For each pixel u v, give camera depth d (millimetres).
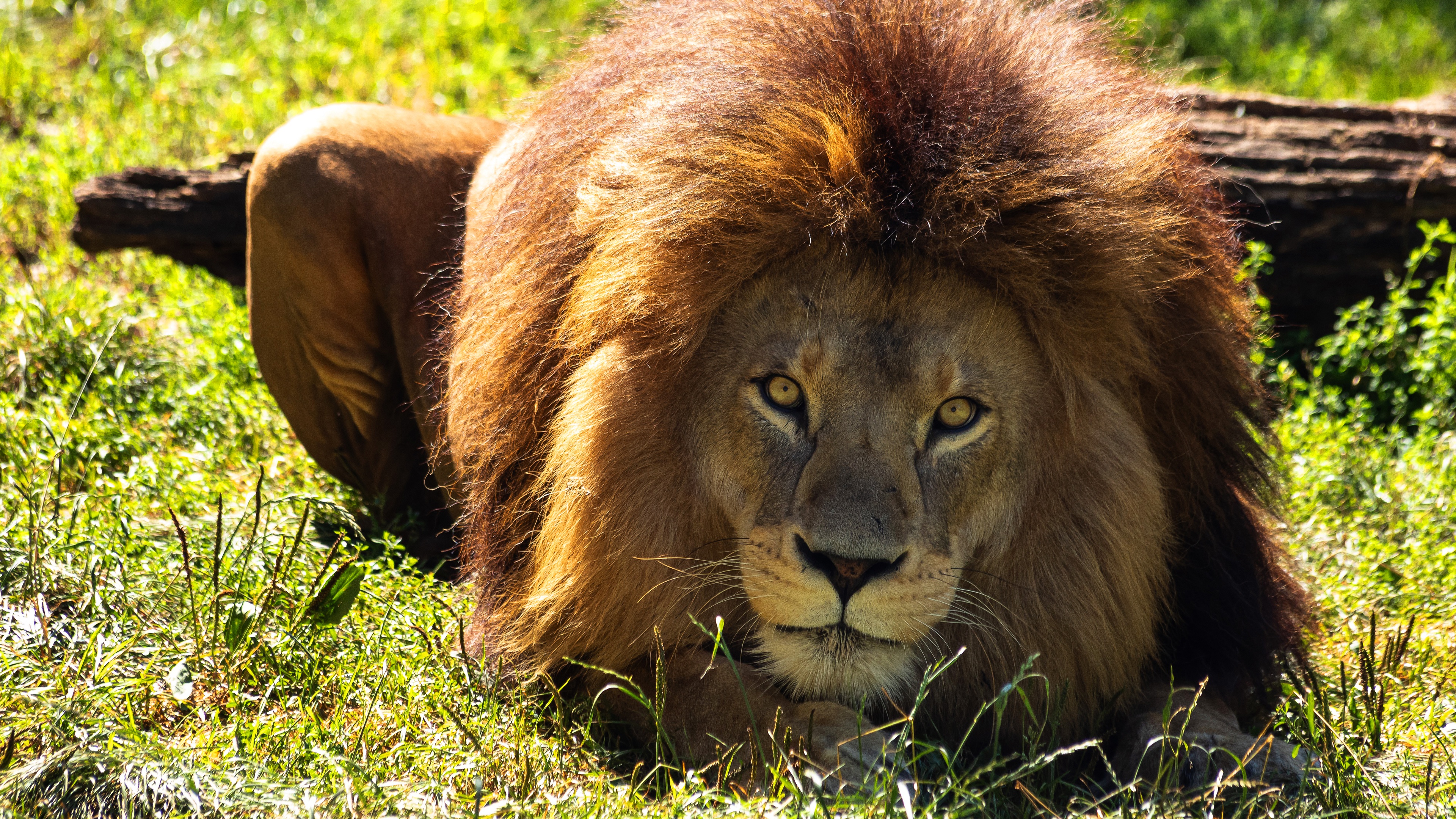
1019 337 6301
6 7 16047
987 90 6270
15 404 9039
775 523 6090
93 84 14656
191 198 11102
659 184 6199
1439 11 21719
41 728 5465
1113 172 6270
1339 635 7590
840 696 6297
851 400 6051
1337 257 11672
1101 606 6457
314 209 8133
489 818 5227
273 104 14352
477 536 6992
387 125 8555
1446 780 5957
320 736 5777
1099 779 6477
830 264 6137
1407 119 12086
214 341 10148
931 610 6156
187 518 7727
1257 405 7191
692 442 6371
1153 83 7398
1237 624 6910
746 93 6254
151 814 5129
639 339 6332
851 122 6066
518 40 16828
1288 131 11914
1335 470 9305
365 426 8719
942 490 6184
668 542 6426
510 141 8008
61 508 7309
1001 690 5965
